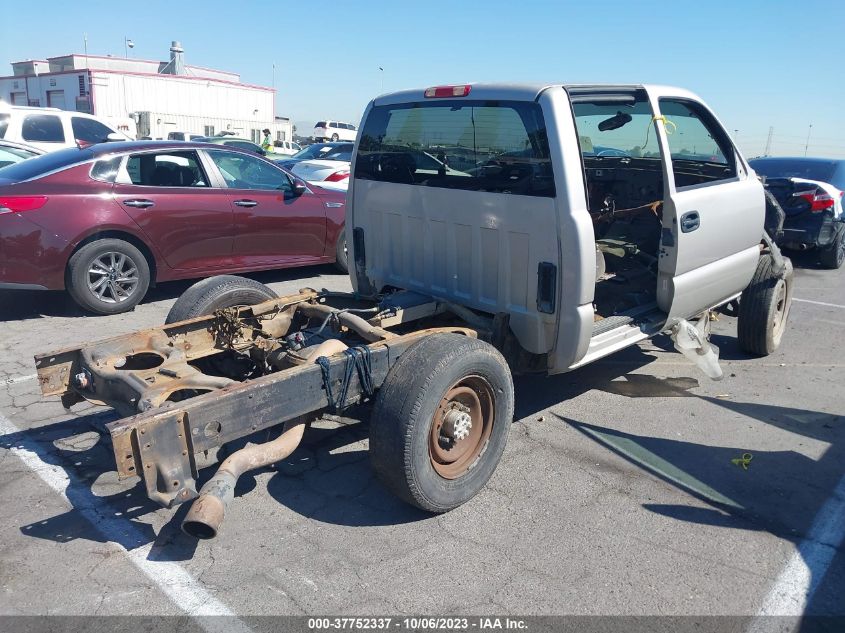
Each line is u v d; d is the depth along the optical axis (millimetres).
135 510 3611
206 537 2904
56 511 3582
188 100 35562
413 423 3289
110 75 32625
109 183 6777
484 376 3611
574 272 3857
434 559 3244
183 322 4121
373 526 3510
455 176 4363
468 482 3635
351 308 4598
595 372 5734
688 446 4438
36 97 36000
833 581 3152
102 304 6836
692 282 4867
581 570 3182
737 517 3646
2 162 10469
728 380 5609
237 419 3119
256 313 4332
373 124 4902
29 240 6352
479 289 4375
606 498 3803
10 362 5621
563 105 3871
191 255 7367
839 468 4195
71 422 4590
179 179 7312
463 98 4246
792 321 7441
